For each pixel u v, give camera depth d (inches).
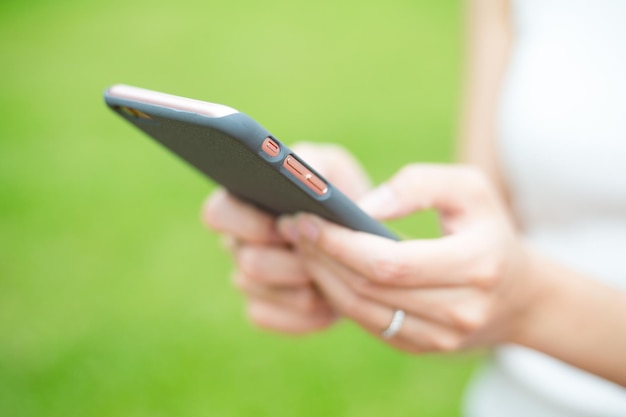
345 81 304.3
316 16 402.3
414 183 46.3
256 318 61.3
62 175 219.0
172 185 213.2
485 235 42.1
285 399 132.3
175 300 159.6
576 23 55.9
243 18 398.6
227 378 137.1
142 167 225.5
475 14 71.4
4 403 129.8
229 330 150.2
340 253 42.5
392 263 40.5
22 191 208.4
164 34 369.7
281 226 49.2
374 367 140.6
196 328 150.9
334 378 137.4
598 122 52.3
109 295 161.3
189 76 311.3
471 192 46.1
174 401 131.8
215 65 325.7
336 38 364.8
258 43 357.1
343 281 45.8
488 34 68.2
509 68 63.4
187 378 137.2
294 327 60.3
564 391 56.5
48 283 165.8
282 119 262.4
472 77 70.6
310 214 44.4
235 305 158.1
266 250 55.1
